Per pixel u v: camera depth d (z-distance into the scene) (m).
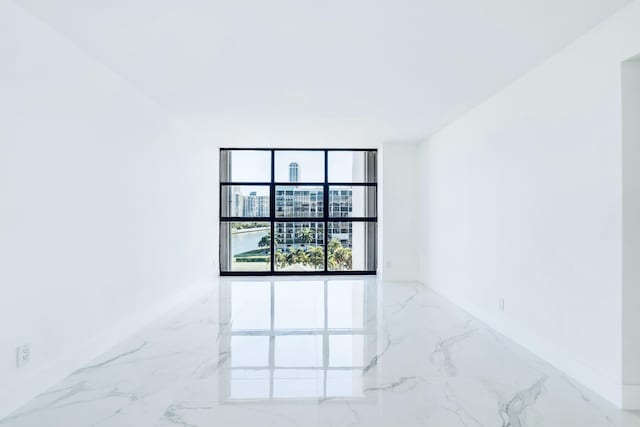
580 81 2.56
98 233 3.02
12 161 2.17
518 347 3.26
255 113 4.41
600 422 2.09
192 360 2.98
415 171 6.27
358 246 6.80
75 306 2.73
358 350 3.21
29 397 2.29
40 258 2.39
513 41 2.60
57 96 2.52
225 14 2.25
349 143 6.25
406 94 3.71
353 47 2.69
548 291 2.91
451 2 2.11
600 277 2.41
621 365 2.25
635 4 2.13
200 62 2.97
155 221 4.09
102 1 2.11
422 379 2.65
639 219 2.24
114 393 2.42
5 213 2.12
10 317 2.17
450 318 4.15
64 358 2.62
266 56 2.85
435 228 5.45
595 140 2.44
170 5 2.15
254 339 3.48
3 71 2.10
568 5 2.15
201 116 4.53
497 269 3.69
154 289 4.07
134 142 3.60
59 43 2.52
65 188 2.62
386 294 5.34
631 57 2.17
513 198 3.39
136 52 2.79
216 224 6.50
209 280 6.10
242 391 2.46
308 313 4.37
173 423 2.08
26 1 2.12
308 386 2.54
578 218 2.59
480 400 2.35
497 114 3.67
